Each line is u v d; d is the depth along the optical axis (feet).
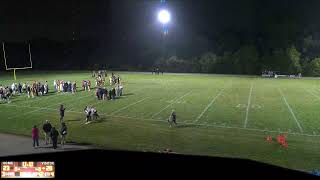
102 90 121.39
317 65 233.96
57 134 61.26
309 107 107.55
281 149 66.13
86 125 85.35
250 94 134.10
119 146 67.21
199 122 87.92
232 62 254.47
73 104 112.68
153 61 291.79
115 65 281.74
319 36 286.87
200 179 30.32
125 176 31.53
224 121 88.84
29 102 116.98
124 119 91.50
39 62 299.38
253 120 89.92
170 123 83.76
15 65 284.61
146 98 123.75
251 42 292.61
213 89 148.66
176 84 167.32
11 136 68.39
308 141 71.46
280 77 214.28
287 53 247.70
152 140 72.28
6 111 102.42
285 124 85.56
